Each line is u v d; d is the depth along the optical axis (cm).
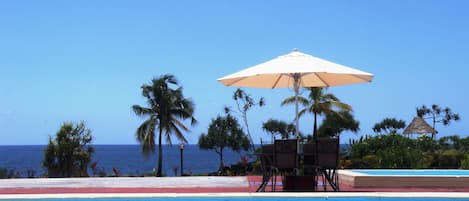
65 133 2520
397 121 7319
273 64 1019
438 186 1128
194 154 15788
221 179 1394
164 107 3203
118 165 8656
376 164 1952
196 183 1291
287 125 4025
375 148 2492
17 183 1327
